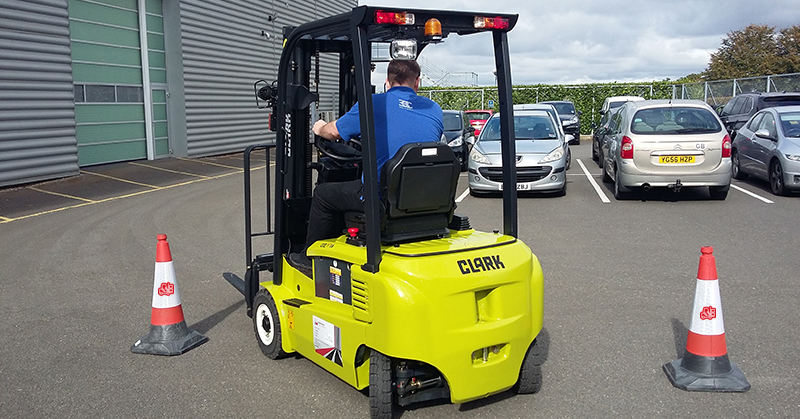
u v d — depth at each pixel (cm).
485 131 1405
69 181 1473
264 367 493
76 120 1628
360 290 394
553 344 529
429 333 369
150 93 1873
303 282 472
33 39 1376
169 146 1986
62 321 600
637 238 905
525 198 1286
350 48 507
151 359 510
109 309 634
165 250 528
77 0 1606
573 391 445
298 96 483
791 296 636
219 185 1493
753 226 965
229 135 2184
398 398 402
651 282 695
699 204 1164
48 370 490
